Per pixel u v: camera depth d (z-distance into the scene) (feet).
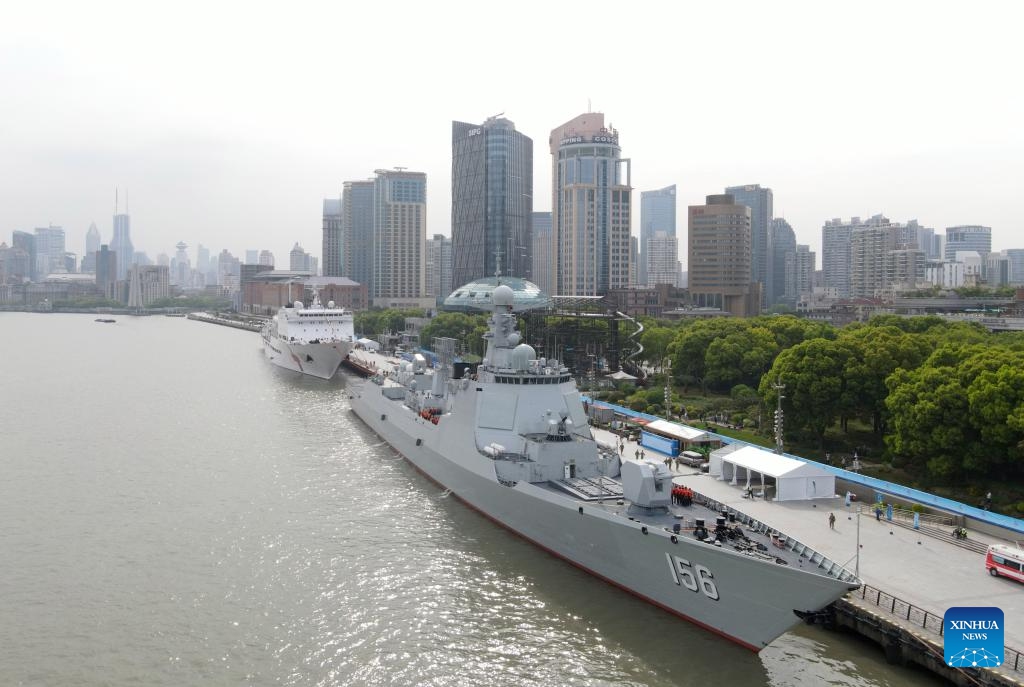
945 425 193.16
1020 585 139.64
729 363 356.59
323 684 119.55
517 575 160.15
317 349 461.37
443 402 257.14
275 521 192.85
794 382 245.04
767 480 215.72
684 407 318.24
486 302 456.45
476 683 120.26
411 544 177.37
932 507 175.63
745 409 316.19
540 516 169.17
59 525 188.55
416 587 154.20
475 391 204.13
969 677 112.88
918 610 128.26
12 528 185.98
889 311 649.20
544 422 197.16
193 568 162.71
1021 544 156.66
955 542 161.27
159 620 139.23
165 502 207.51
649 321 529.86
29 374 488.44
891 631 125.39
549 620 140.56
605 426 294.66
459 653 129.18
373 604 146.72
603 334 408.46
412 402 277.85
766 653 129.18
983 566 148.77
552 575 160.25
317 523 191.62
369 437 296.51
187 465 248.11
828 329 390.21
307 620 139.95
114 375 485.56
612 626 138.31
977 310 595.06
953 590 137.49
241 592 151.33
